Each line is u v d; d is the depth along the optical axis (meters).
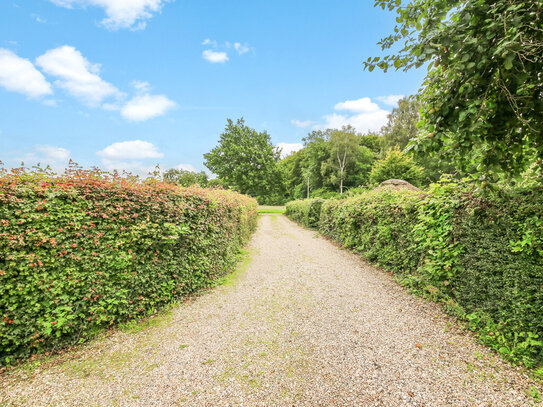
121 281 3.50
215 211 5.54
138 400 2.23
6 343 2.63
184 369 2.65
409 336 3.16
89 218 3.17
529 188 2.72
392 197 5.84
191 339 3.22
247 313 3.95
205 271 5.09
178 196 4.43
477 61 2.20
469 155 2.87
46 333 2.79
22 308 2.69
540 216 2.49
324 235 12.01
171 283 4.18
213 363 2.75
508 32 1.87
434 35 2.19
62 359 2.81
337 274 5.86
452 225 3.57
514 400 2.11
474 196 3.14
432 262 3.88
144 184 4.00
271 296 4.63
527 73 2.08
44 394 2.30
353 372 2.54
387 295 4.50
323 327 3.46
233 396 2.27
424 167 27.66
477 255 3.12
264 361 2.77
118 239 3.46
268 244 9.98
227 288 5.06
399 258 5.32
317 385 2.38
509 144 2.55
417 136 2.86
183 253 4.46
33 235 2.73
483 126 2.36
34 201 2.79
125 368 2.67
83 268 3.13
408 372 2.51
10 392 2.32
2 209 2.58
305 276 5.77
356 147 40.09
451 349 2.85
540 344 2.42
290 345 3.06
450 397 2.18
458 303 3.50
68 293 3.05
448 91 2.45
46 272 2.84
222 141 36.81
